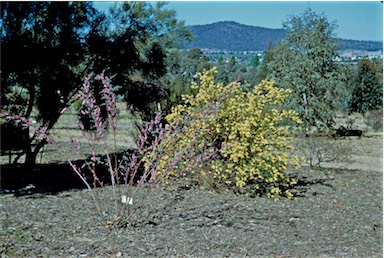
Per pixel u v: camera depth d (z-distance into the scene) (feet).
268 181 22.00
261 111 21.89
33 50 24.45
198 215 17.34
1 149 29.04
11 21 24.59
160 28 30.42
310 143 32.65
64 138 44.50
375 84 85.97
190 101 22.63
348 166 33.55
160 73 30.50
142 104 30.53
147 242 13.89
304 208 19.40
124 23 28.58
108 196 19.80
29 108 27.12
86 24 26.99
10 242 13.44
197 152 20.94
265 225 16.46
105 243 13.64
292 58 63.16
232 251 13.43
